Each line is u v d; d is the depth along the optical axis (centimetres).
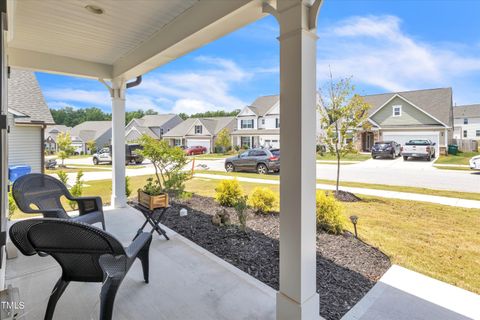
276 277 283
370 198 661
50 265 305
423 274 292
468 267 308
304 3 195
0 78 190
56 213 324
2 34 198
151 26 352
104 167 1706
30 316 218
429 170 1195
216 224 443
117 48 438
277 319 211
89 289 258
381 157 1748
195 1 291
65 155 1773
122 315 221
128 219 484
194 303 238
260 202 493
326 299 246
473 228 437
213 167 1540
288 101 203
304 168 199
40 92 1155
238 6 245
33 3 294
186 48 351
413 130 2033
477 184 854
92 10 310
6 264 305
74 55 473
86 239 179
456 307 234
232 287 263
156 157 539
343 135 643
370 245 363
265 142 2605
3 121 191
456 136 3428
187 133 3134
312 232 206
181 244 367
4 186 209
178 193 535
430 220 480
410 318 220
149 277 280
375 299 245
